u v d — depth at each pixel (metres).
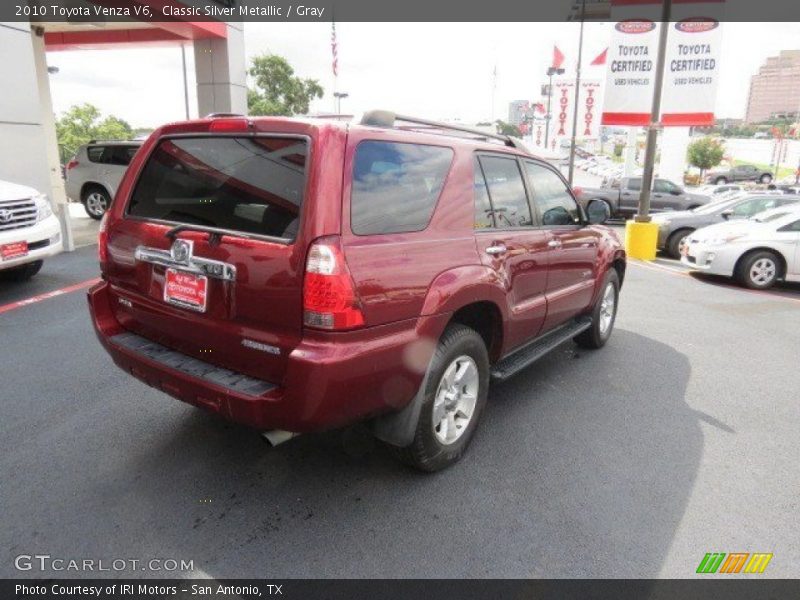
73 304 6.16
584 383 4.47
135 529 2.55
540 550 2.49
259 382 2.48
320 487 2.90
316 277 2.25
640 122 11.29
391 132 2.68
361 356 2.35
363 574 2.32
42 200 6.77
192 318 2.68
